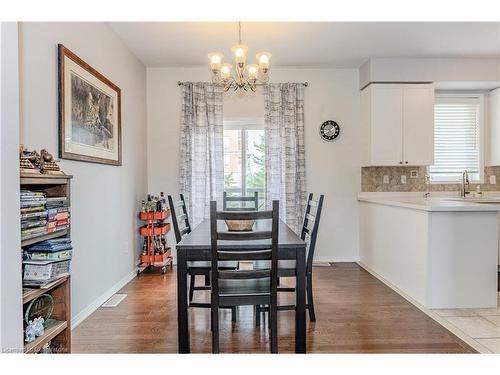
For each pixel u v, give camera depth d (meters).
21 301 1.42
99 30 3.27
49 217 1.86
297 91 4.84
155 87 4.87
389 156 4.56
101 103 3.22
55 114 2.48
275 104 4.80
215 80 3.54
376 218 4.31
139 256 4.43
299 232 4.82
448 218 3.05
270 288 2.12
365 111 4.73
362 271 4.43
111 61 3.57
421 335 2.55
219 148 4.80
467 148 4.99
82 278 2.88
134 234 4.26
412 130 4.56
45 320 1.98
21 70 2.11
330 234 4.98
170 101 4.87
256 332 2.65
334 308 3.11
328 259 4.99
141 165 4.62
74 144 2.70
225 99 4.88
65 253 1.92
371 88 4.52
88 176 3.00
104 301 3.32
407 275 3.47
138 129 4.48
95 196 3.14
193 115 4.78
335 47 4.13
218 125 4.80
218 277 2.06
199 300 3.37
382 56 4.44
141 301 3.33
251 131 4.99
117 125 3.64
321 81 4.93
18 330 1.40
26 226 1.67
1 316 1.29
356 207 4.98
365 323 2.77
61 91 2.51
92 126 3.03
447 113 4.99
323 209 4.96
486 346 2.38
